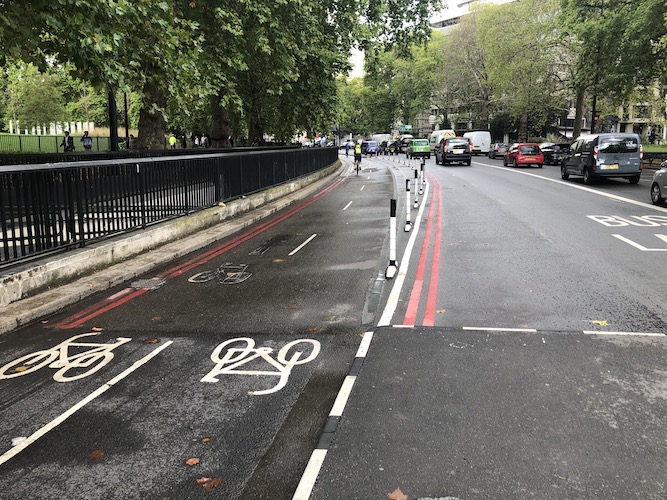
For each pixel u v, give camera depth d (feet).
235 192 52.13
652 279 25.52
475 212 49.57
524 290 24.38
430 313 21.54
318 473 11.27
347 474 11.20
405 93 270.87
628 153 68.44
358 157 108.58
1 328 20.48
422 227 42.83
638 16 85.66
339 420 13.43
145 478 11.34
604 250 31.94
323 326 20.58
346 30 72.33
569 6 111.34
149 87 59.82
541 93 161.58
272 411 14.08
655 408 13.67
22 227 25.05
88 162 29.32
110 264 30.35
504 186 72.33
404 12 85.71
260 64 61.36
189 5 48.42
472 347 17.88
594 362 16.48
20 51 32.24
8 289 22.81
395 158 185.37
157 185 36.94
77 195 28.84
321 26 65.62
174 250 34.53
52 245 27.12
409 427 13.00
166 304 24.11
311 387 15.44
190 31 45.06
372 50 77.97
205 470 11.57
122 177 32.91
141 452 12.34
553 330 19.29
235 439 12.77
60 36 31.68
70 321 21.98
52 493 10.91
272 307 23.22
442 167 119.44
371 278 27.58
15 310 22.00
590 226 40.04
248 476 11.30
